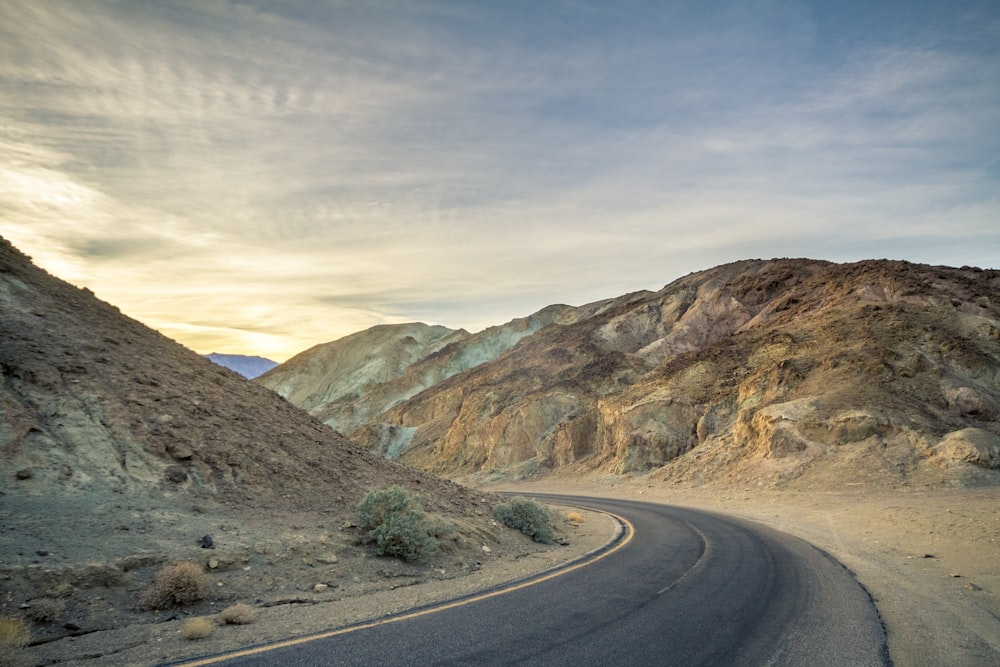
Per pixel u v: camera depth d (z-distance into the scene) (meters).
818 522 18.83
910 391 31.34
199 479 10.98
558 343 92.81
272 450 13.30
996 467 23.89
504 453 63.38
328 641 5.99
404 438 89.81
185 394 13.33
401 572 10.05
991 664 5.62
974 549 11.82
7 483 8.52
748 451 34.53
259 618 7.04
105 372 12.15
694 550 13.56
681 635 6.35
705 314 75.19
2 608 6.16
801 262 74.12
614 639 6.15
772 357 44.66
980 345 33.81
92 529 8.20
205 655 5.51
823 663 5.50
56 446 9.70
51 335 12.29
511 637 6.20
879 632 6.59
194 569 7.55
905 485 24.64
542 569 11.07
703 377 49.19
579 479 49.12
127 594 7.16
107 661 5.37
